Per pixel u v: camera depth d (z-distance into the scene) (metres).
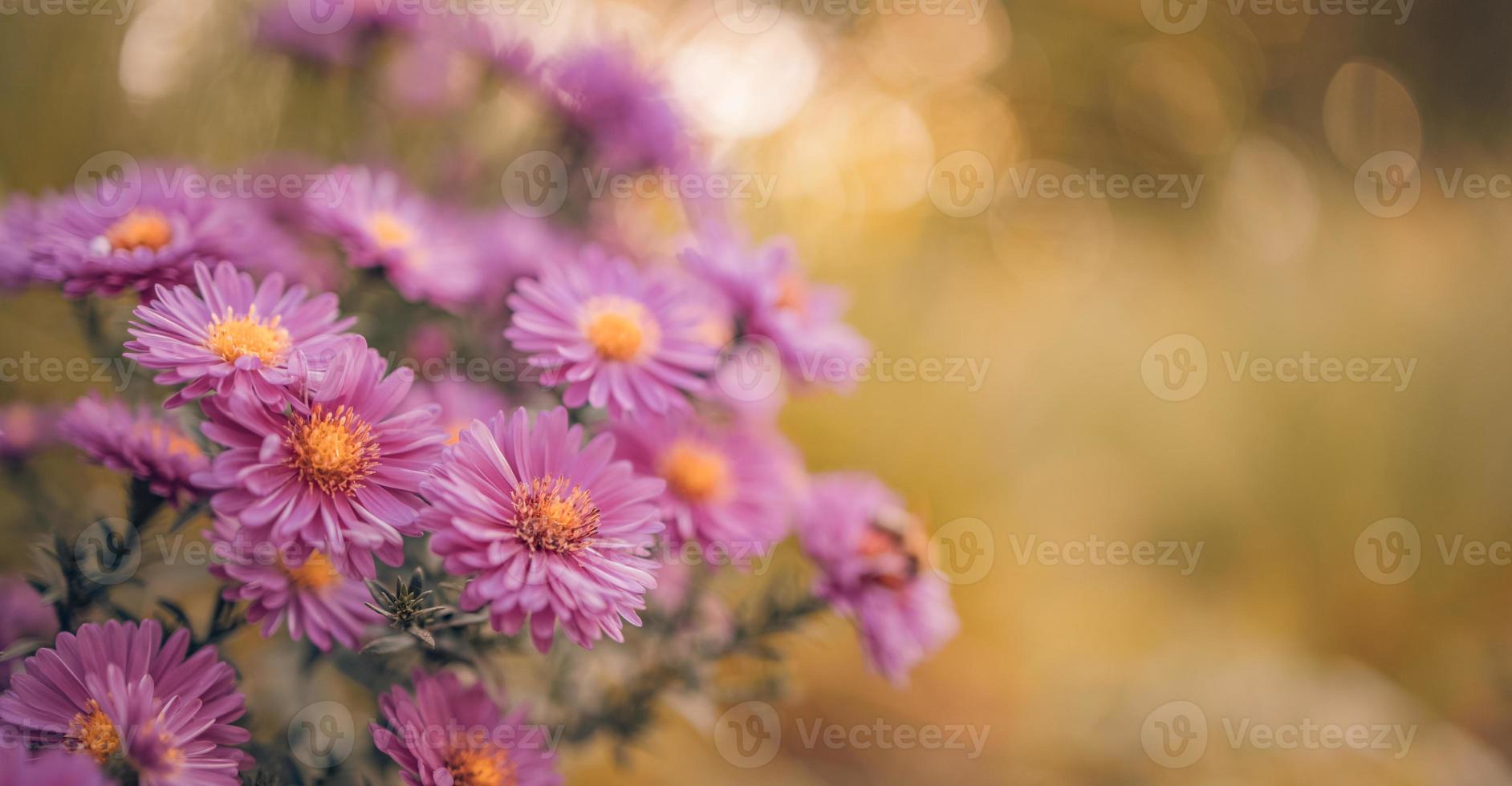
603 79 0.47
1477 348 1.21
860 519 0.43
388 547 0.35
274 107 0.54
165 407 0.35
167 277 0.38
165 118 0.56
